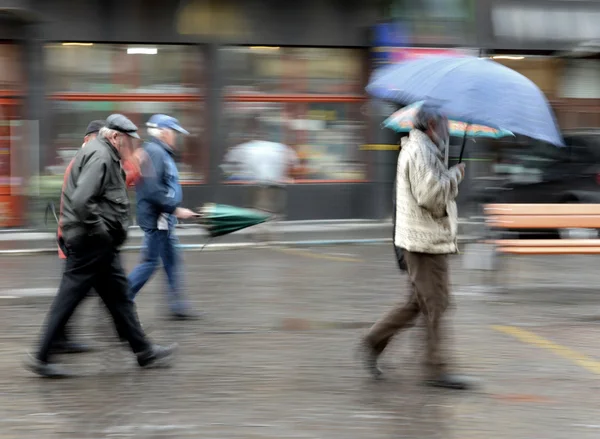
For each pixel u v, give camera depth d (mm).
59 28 30688
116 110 31719
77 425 10508
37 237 28156
